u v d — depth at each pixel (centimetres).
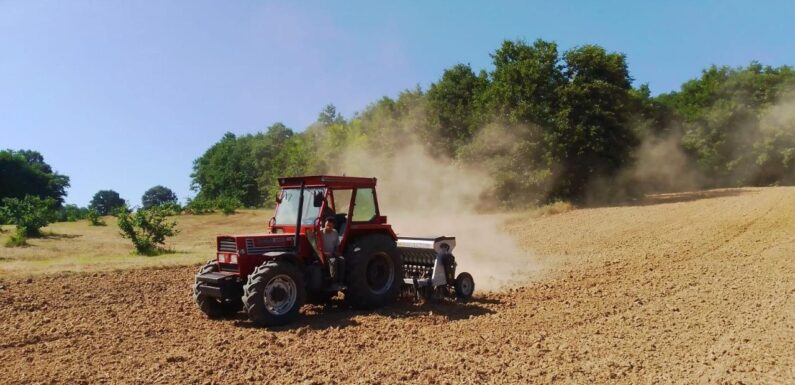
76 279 1339
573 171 3359
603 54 3397
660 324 866
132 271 1473
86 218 4375
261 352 744
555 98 3356
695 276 1255
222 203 4981
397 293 1035
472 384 620
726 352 721
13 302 1073
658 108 5028
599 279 1273
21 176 7575
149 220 2017
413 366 680
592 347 755
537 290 1173
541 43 3497
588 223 2556
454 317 937
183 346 780
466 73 4019
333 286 960
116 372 668
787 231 1902
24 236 2519
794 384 608
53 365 696
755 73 5344
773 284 1134
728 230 2012
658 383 619
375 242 1006
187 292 1195
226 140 10369
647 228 2244
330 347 766
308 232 971
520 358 711
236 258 916
